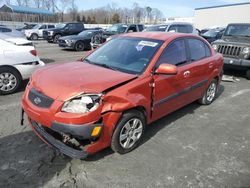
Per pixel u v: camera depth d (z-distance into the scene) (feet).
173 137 14.23
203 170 11.38
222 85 26.30
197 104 19.65
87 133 10.41
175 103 15.24
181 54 15.37
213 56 18.84
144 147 13.01
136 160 11.87
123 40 15.56
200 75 17.06
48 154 11.98
